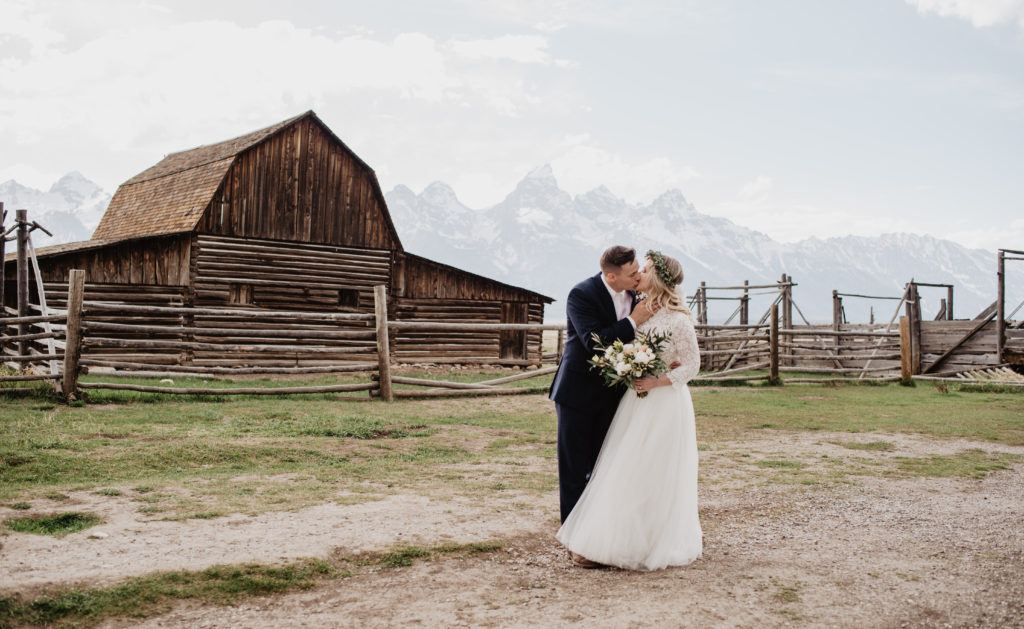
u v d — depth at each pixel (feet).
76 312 37.52
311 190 76.54
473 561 16.11
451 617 13.00
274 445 28.40
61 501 19.51
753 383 65.05
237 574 14.40
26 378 38.52
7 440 26.40
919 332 73.67
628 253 16.53
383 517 18.98
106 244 65.36
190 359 68.13
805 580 15.28
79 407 36.04
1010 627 13.03
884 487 24.62
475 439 32.42
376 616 12.99
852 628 12.85
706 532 19.06
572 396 16.62
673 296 16.55
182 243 69.67
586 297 16.75
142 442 27.50
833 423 40.57
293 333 70.38
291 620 12.74
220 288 71.36
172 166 89.92
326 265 77.36
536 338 89.25
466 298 84.89
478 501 21.27
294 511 19.31
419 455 28.60
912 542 18.22
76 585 13.51
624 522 15.79
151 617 12.69
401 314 81.56
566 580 15.14
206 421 33.24
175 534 16.87
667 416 16.37
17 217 49.11
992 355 68.54
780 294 84.74
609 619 12.98
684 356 16.40
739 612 13.43
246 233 72.79
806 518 20.53
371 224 80.12
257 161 73.72
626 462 16.14
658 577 15.43
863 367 79.20
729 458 29.73
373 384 45.75
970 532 19.20
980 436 36.81
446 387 49.21
